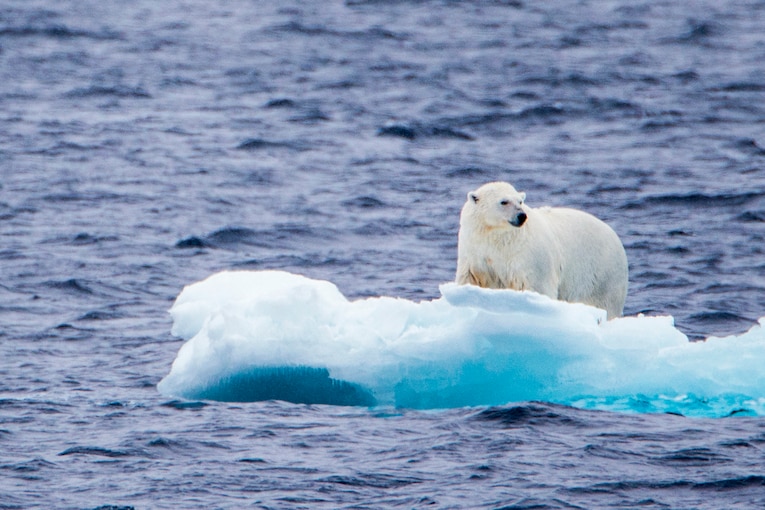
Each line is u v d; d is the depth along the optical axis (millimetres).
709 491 32656
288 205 84188
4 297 59781
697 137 107312
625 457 35375
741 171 93562
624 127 112250
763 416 39812
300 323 42906
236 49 153000
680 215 80062
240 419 39812
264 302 43312
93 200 83938
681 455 35469
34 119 113125
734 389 42062
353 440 37438
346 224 78812
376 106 122438
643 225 77688
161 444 36969
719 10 178875
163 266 67500
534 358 42281
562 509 31484
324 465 35031
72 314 57094
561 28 167000
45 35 158125
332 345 42438
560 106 120938
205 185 90000
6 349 50594
